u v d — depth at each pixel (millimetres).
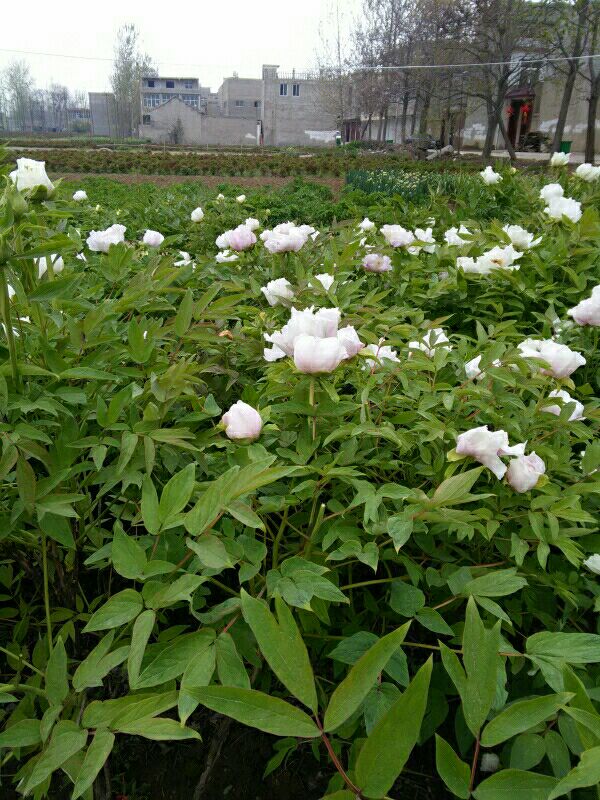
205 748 1548
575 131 33406
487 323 2883
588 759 794
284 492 1511
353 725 1251
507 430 1663
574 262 3328
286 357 1812
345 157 29062
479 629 979
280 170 23797
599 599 1353
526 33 28516
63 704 1178
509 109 39688
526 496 1479
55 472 1332
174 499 1149
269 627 905
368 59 39188
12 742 1059
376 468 1661
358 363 1808
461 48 31062
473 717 951
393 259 3174
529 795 880
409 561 1376
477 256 3217
